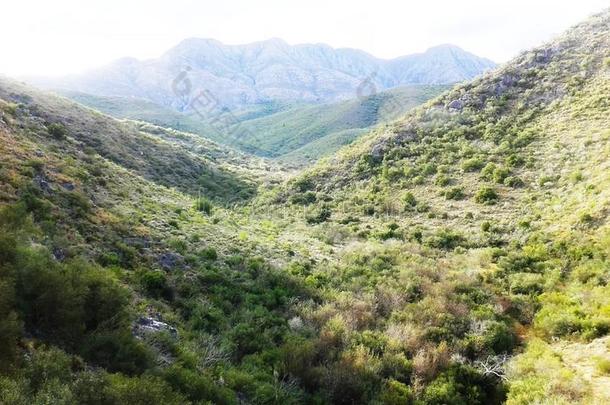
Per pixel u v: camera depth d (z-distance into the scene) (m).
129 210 26.08
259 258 25.45
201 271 20.70
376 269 27.52
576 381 14.12
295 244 33.34
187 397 9.69
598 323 17.88
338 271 26.80
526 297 22.78
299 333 17.00
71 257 15.55
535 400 13.30
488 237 32.56
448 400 14.30
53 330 9.84
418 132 56.59
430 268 26.95
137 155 64.25
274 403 11.79
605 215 27.41
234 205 59.09
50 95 71.50
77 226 19.22
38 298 9.87
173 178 62.31
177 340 13.31
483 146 47.78
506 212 35.81
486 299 22.81
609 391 13.60
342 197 49.97
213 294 18.95
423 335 18.23
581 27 64.75
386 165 52.41
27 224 15.16
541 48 62.69
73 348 9.77
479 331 18.92
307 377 13.97
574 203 31.56
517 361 16.52
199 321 15.84
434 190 44.03
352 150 62.22
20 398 6.50
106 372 8.65
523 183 39.19
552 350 17.12
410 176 48.41
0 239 10.67
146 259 19.62
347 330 17.64
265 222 44.44
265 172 91.94
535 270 26.12
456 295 22.77
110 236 20.12
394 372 15.53
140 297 15.81
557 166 38.84
